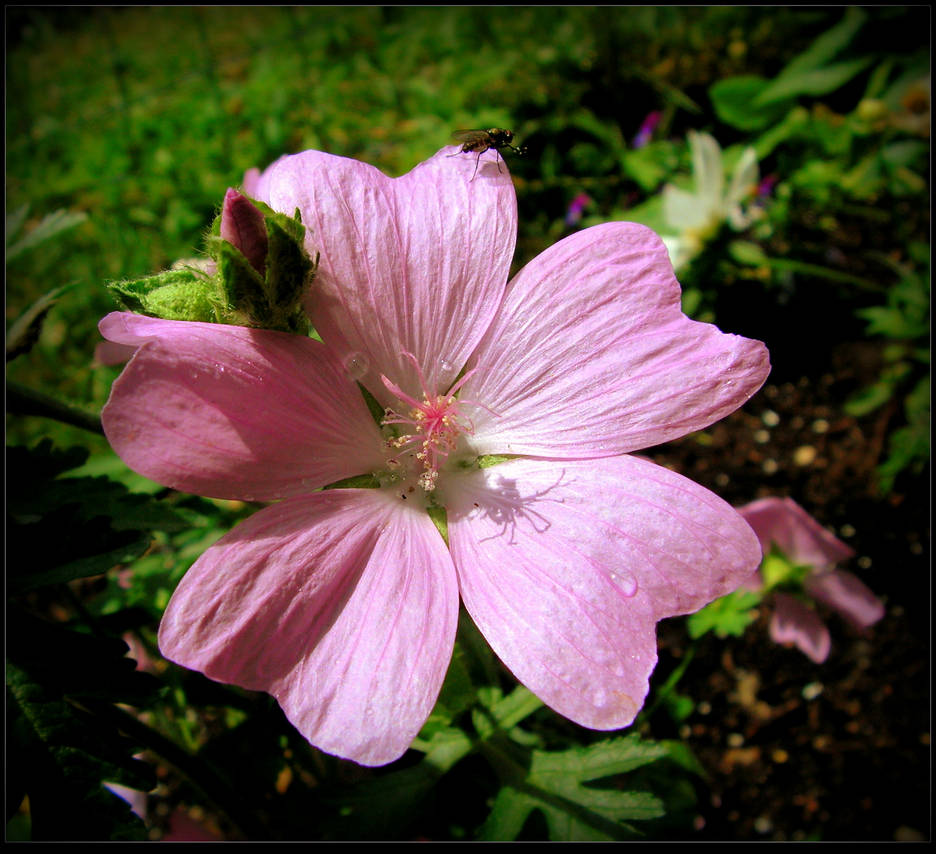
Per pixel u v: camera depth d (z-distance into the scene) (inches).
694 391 2.5
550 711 4.3
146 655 4.1
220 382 2.3
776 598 4.5
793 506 4.1
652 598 2.3
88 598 5.4
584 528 2.4
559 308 2.7
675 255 6.1
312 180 2.6
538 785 3.2
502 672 4.2
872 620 4.4
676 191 6.0
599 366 2.6
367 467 2.7
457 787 4.1
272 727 3.7
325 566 2.3
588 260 2.7
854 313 6.1
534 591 2.4
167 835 4.5
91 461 4.5
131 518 2.9
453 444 2.8
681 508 2.4
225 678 2.1
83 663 2.6
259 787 3.7
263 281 2.4
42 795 2.5
